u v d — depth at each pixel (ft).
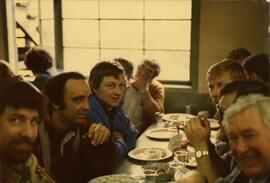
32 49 11.34
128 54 13.15
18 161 3.56
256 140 3.38
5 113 3.39
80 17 13.14
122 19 12.96
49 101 5.27
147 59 10.69
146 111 10.38
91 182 5.62
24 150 3.51
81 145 5.86
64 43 13.34
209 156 5.82
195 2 12.01
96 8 13.01
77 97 5.45
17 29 14.02
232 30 11.92
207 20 12.04
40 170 4.36
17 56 13.16
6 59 12.87
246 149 3.42
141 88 10.30
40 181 4.28
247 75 5.89
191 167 6.62
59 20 13.10
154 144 8.29
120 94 7.41
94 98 7.28
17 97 3.39
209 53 12.17
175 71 12.84
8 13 12.79
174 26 12.61
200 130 5.88
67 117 5.45
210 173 5.74
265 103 3.43
